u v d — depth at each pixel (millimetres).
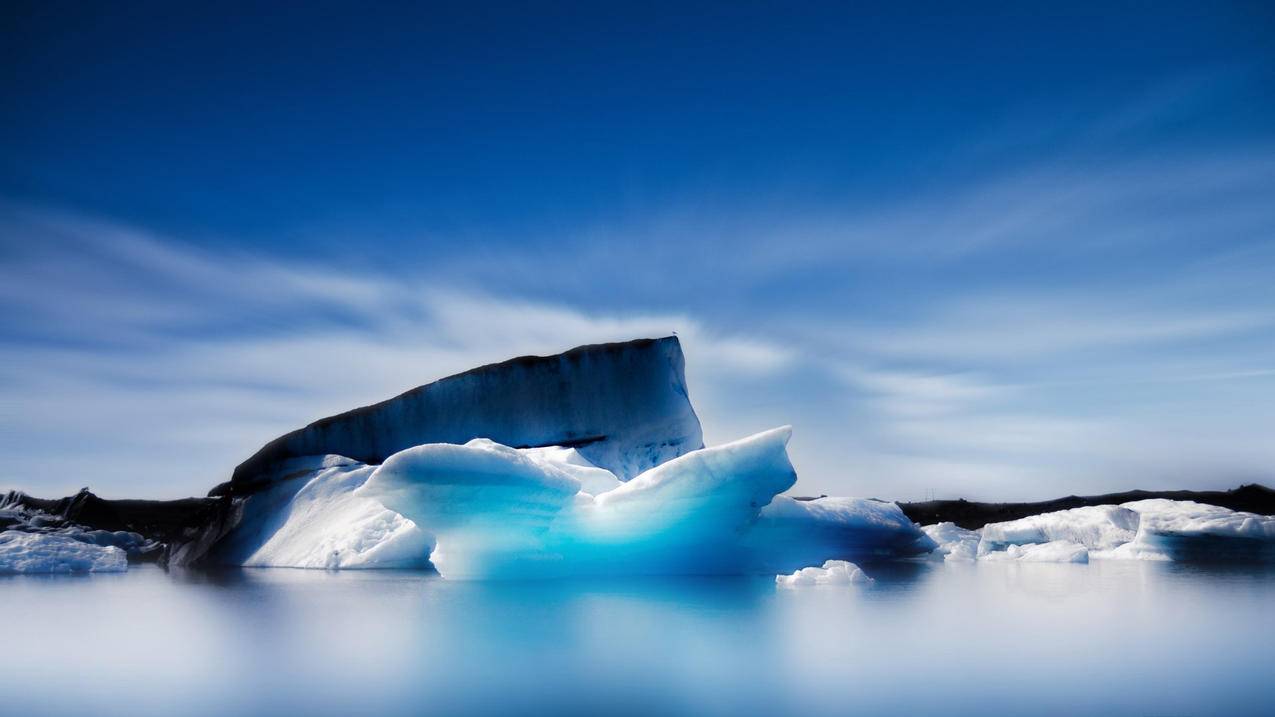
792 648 7242
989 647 7297
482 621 8992
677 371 27359
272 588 13539
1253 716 5055
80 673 6453
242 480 23375
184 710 5305
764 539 18266
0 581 15531
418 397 24656
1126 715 5066
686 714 5086
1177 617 9344
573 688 5773
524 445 24969
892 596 11539
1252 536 20359
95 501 32125
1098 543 24266
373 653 7129
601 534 14766
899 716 5016
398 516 19938
